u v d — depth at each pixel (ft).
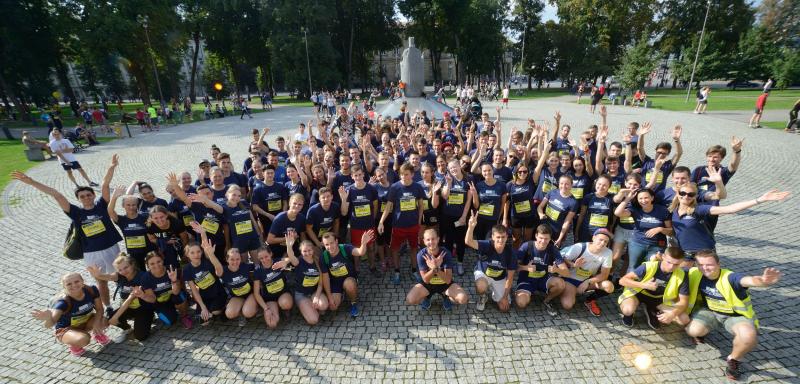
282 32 151.33
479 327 17.26
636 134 26.68
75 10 118.32
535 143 30.89
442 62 321.11
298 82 158.92
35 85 126.31
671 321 15.84
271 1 149.79
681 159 43.73
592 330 16.78
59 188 41.42
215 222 21.45
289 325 17.79
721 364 14.49
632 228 19.35
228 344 16.60
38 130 93.09
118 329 18.02
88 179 43.86
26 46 114.11
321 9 147.33
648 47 111.34
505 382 14.10
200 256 17.37
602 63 176.45
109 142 70.59
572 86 201.77
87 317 16.51
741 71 136.98
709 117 74.13
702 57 135.54
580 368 14.61
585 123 72.28
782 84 123.95
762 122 65.87
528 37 202.08
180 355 16.03
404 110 54.03
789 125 56.34
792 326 16.14
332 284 18.34
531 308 18.63
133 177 45.03
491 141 29.81
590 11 176.45
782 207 28.50
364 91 215.10
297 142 29.58
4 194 38.96
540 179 24.59
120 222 19.74
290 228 19.34
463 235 22.20
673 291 15.42
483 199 21.85
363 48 200.44
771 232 24.57
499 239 16.94
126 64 140.05
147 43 125.08
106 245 19.48
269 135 72.79
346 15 178.50
